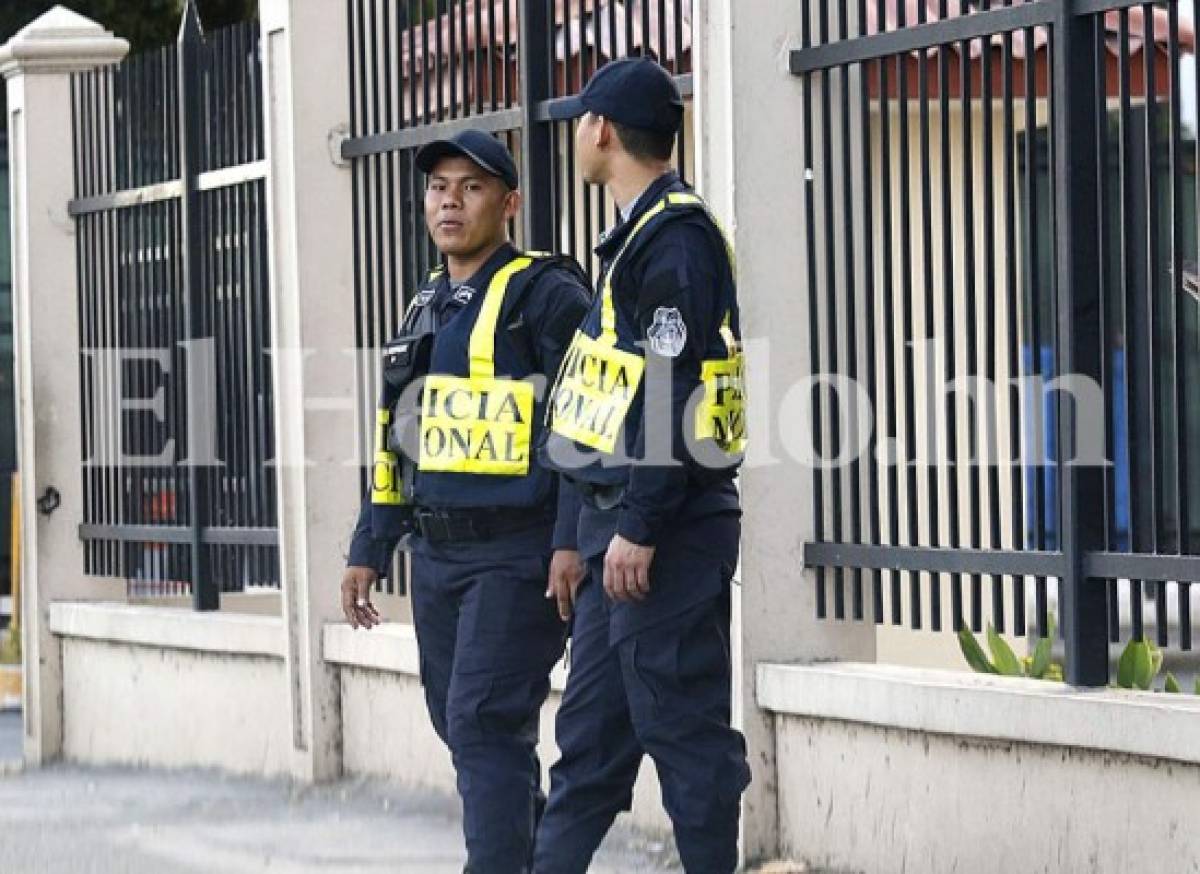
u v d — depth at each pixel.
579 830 10.22
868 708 11.57
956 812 11.16
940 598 11.71
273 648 16.50
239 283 17.11
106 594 19.20
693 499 9.82
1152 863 10.08
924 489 12.01
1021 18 10.89
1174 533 10.58
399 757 15.41
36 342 19.09
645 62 10.05
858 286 12.23
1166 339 11.01
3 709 23.14
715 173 12.32
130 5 30.30
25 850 14.27
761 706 12.29
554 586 10.41
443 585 11.15
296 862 13.39
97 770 18.14
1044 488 10.98
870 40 11.77
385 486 11.53
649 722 9.84
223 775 17.08
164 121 17.97
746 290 12.19
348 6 15.87
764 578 12.29
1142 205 10.77
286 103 15.90
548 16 13.88
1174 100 10.29
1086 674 10.68
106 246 18.75
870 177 11.98
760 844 12.29
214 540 17.50
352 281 15.99
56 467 19.14
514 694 10.96
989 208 11.16
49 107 19.08
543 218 13.86
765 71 12.21
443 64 14.88
